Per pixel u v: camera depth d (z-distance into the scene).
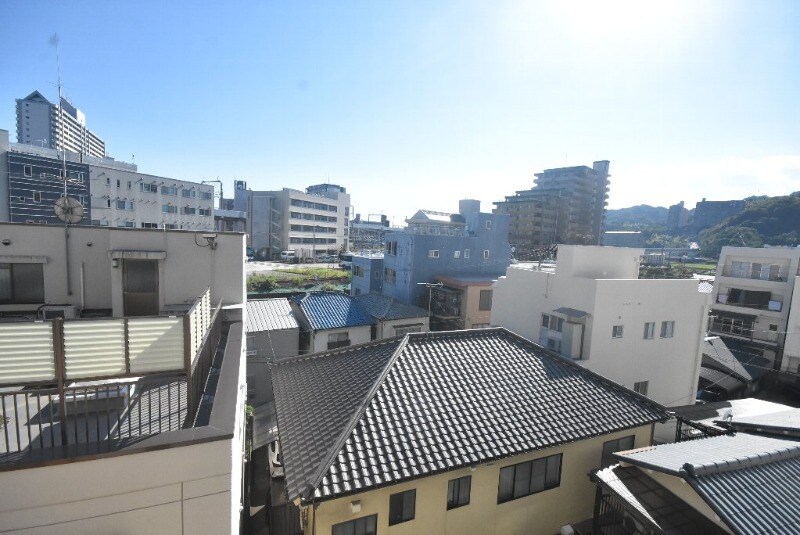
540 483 8.41
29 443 4.10
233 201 93.31
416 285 28.11
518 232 94.94
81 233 9.66
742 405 16.11
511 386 9.27
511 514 8.12
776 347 27.11
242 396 9.02
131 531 4.22
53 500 3.95
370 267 31.53
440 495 7.35
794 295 24.25
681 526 6.44
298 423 8.09
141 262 9.70
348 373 9.65
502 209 99.00
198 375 5.68
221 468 4.50
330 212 90.38
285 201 76.62
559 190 96.50
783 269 28.56
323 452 6.85
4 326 4.15
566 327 15.80
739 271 30.69
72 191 41.25
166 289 9.84
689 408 15.37
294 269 53.12
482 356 10.24
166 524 4.34
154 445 4.21
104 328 4.54
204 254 10.04
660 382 17.02
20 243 9.23
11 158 37.12
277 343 17.48
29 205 38.25
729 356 23.31
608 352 15.77
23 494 3.87
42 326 4.27
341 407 8.13
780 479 6.75
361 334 20.25
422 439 7.23
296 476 6.45
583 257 16.75
